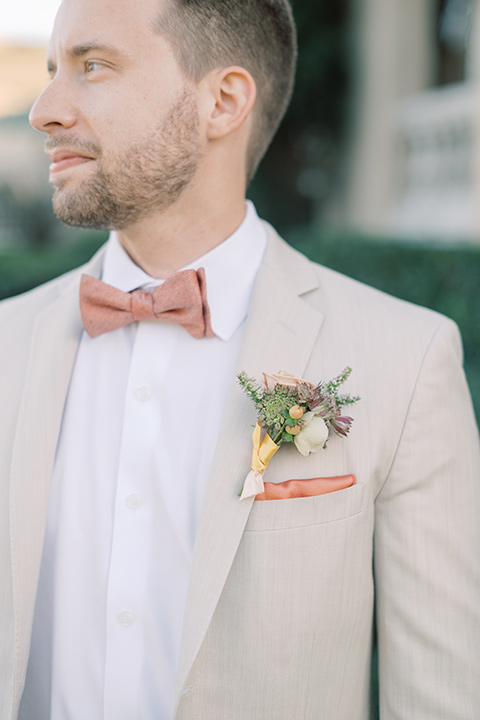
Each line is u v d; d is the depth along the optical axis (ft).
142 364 2.54
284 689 2.30
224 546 2.27
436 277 7.16
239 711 2.31
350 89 12.35
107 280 2.70
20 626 2.35
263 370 2.45
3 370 2.66
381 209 11.51
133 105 2.41
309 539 2.31
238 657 2.30
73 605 2.45
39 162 23.70
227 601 2.31
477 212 8.62
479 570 2.42
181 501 2.42
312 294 2.64
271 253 2.71
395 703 2.40
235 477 2.33
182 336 2.56
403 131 11.05
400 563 2.40
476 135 8.65
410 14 10.91
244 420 2.38
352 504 2.34
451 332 2.55
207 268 2.63
